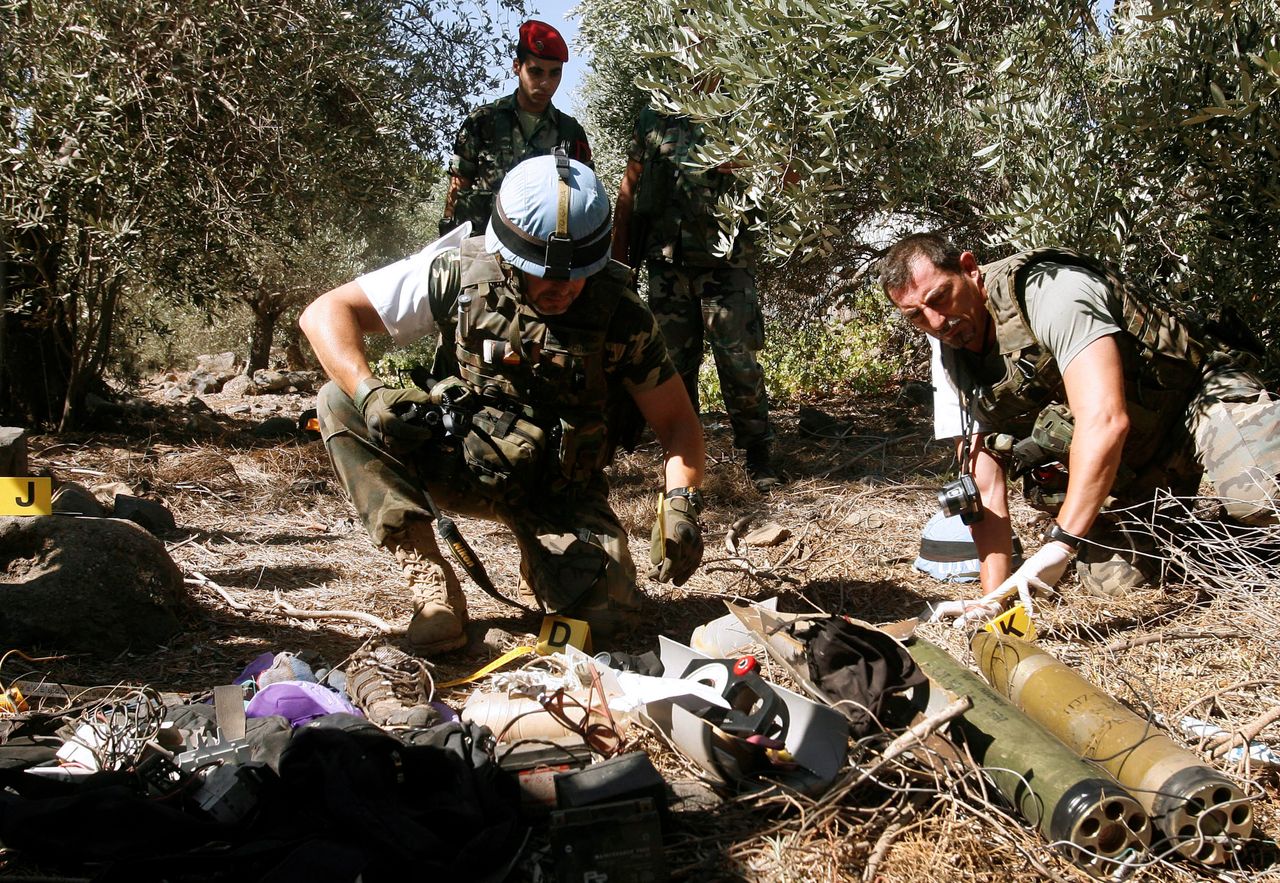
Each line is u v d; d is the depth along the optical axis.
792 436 6.93
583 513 3.27
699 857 2.05
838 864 2.01
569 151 5.86
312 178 6.78
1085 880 1.99
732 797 2.24
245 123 6.48
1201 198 4.20
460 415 3.11
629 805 1.96
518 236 2.82
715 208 5.31
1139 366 3.22
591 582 3.11
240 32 6.37
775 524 4.68
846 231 6.65
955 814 2.13
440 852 1.91
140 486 5.43
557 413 3.15
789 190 4.16
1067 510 2.82
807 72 3.98
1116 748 2.16
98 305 7.63
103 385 7.93
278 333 14.55
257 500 5.39
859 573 4.06
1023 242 3.97
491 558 4.36
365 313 3.18
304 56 6.58
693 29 4.12
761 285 7.83
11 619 3.13
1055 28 3.88
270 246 7.30
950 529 3.94
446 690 2.96
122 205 6.30
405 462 3.19
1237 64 3.52
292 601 3.78
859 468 6.02
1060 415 3.18
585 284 3.01
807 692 2.59
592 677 2.47
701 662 2.64
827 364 8.73
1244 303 4.07
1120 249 3.87
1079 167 3.86
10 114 6.10
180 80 6.23
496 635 3.30
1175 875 2.02
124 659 3.19
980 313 3.18
